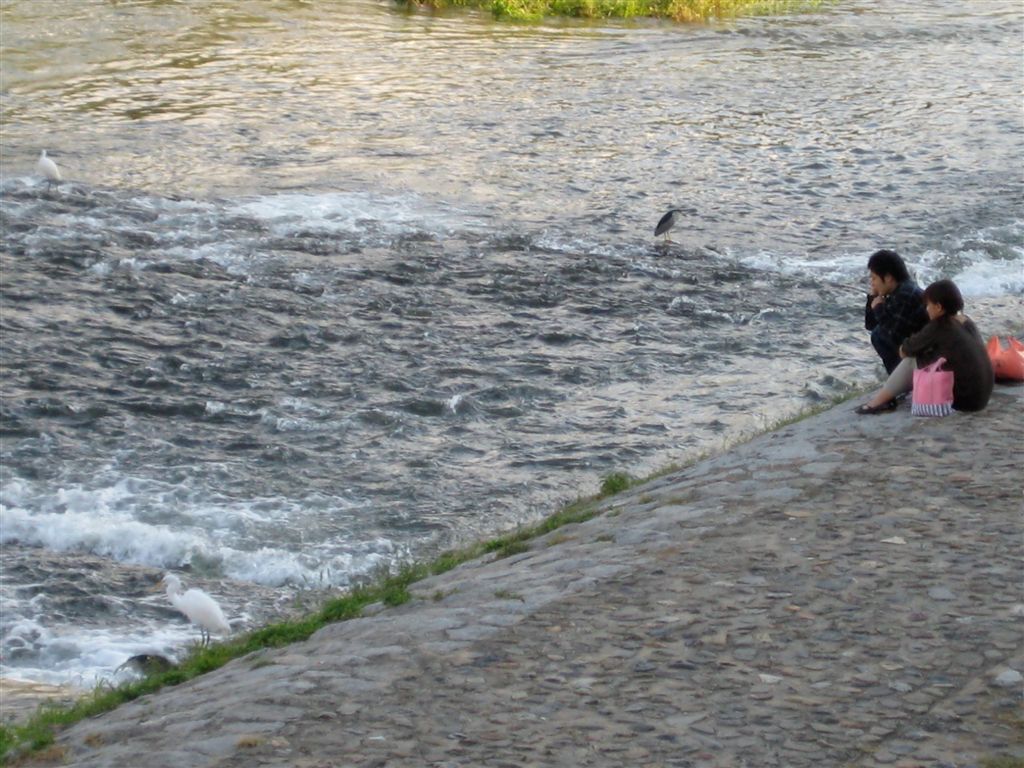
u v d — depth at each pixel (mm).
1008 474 16844
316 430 25781
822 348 30406
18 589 20000
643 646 12406
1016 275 34938
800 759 10180
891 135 48156
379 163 43281
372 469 24344
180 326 30422
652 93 53750
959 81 57281
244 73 54312
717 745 10445
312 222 37594
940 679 11367
